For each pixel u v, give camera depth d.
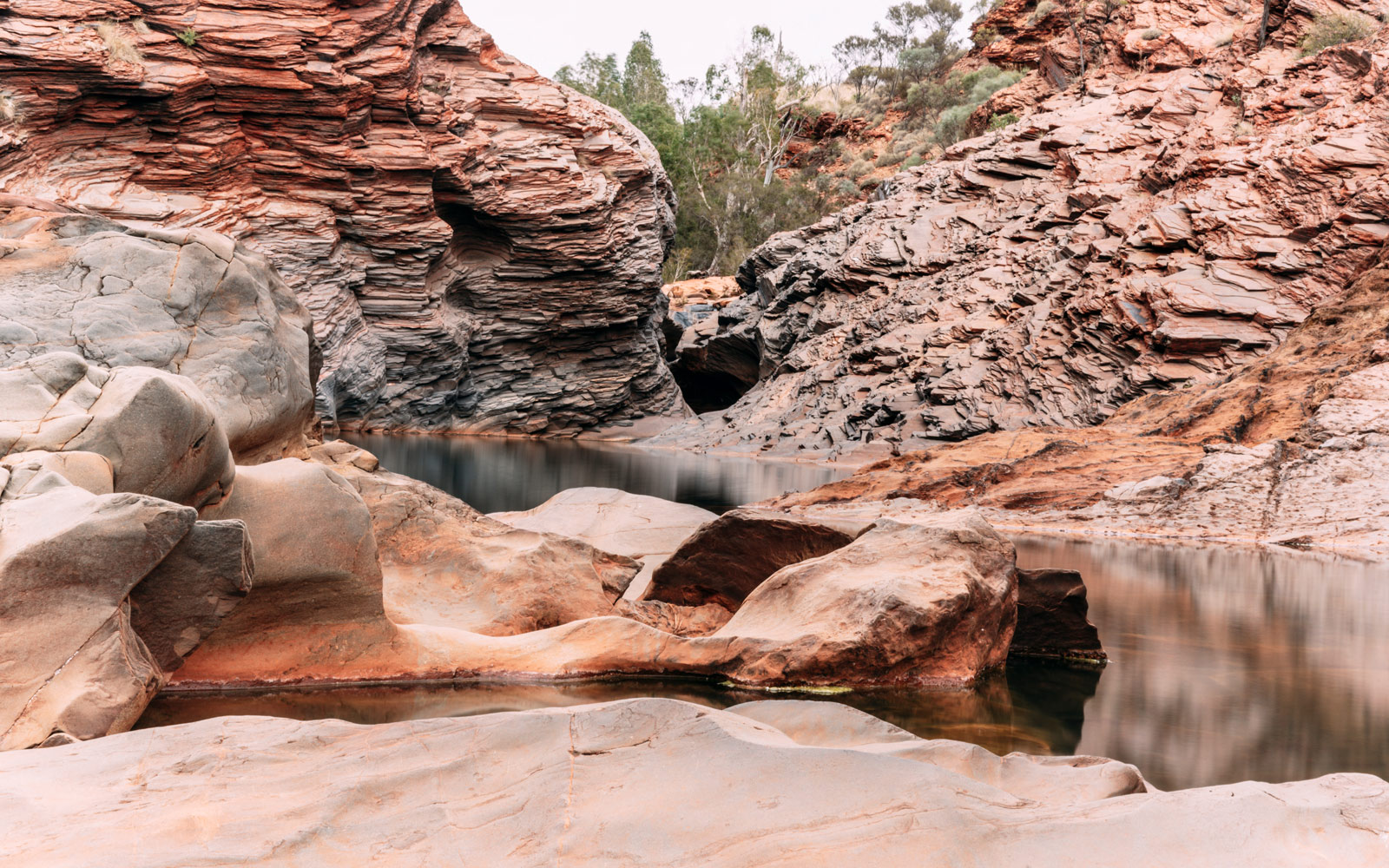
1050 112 36.84
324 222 27.03
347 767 2.67
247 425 6.45
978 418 24.98
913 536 5.90
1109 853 2.12
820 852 2.13
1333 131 24.23
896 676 5.20
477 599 5.99
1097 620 7.17
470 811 2.41
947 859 2.11
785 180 80.44
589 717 2.80
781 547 6.73
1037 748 4.09
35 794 2.49
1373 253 21.53
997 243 32.66
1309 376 16.20
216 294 6.80
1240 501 13.16
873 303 34.84
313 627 4.90
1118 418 18.14
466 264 32.59
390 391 30.91
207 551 4.09
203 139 25.06
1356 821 2.21
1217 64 33.16
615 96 69.50
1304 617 7.34
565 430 36.38
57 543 3.64
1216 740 4.27
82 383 4.48
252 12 25.33
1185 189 26.97
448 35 30.55
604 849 2.19
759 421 32.78
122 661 3.64
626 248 34.84
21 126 22.23
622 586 6.68
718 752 2.55
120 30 23.77
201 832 2.28
